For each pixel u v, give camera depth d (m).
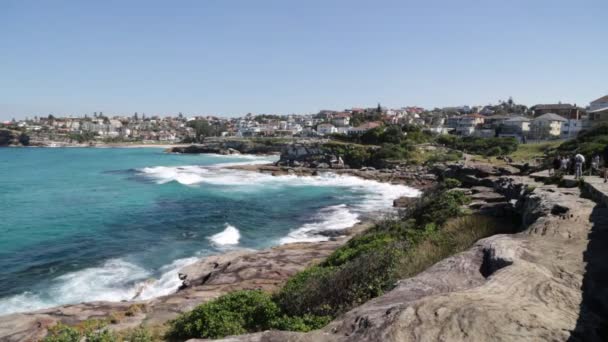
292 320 10.93
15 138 179.75
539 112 114.94
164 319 15.07
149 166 94.62
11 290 20.92
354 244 20.16
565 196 14.48
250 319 11.91
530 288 5.59
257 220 37.84
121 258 26.11
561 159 24.77
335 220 37.72
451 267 6.89
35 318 15.54
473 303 4.96
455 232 15.00
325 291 11.64
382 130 102.69
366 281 11.24
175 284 21.69
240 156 132.75
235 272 21.16
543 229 9.46
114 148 178.38
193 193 53.81
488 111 187.88
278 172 79.31
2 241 29.97
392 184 63.94
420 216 21.61
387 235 19.61
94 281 22.20
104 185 61.12
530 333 4.39
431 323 4.52
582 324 4.70
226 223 36.16
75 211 41.28
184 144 192.75
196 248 28.67
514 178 24.84
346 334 4.67
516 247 7.67
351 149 89.88
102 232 32.72
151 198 49.41
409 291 5.81
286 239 31.31
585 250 7.65
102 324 14.12
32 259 25.81
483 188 26.38
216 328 11.59
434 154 81.81
